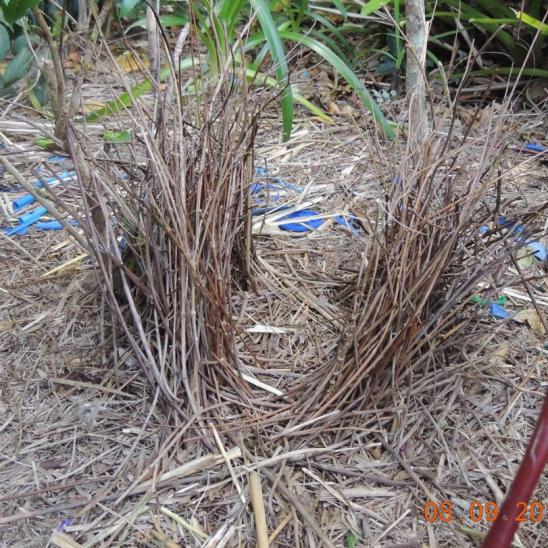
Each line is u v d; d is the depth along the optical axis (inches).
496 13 104.0
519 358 60.6
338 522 47.5
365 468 50.8
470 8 104.0
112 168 65.5
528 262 71.4
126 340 59.9
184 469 49.9
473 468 51.2
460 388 56.3
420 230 51.3
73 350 60.1
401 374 54.7
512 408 55.9
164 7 110.3
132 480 49.6
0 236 74.4
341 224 78.2
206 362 53.9
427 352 55.3
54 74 53.2
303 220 78.0
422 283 51.8
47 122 93.0
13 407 55.1
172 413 53.2
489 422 54.7
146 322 59.1
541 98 101.6
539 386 57.9
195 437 51.7
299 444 52.1
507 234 55.7
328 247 74.1
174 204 50.1
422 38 81.9
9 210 78.8
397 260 51.3
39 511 47.2
